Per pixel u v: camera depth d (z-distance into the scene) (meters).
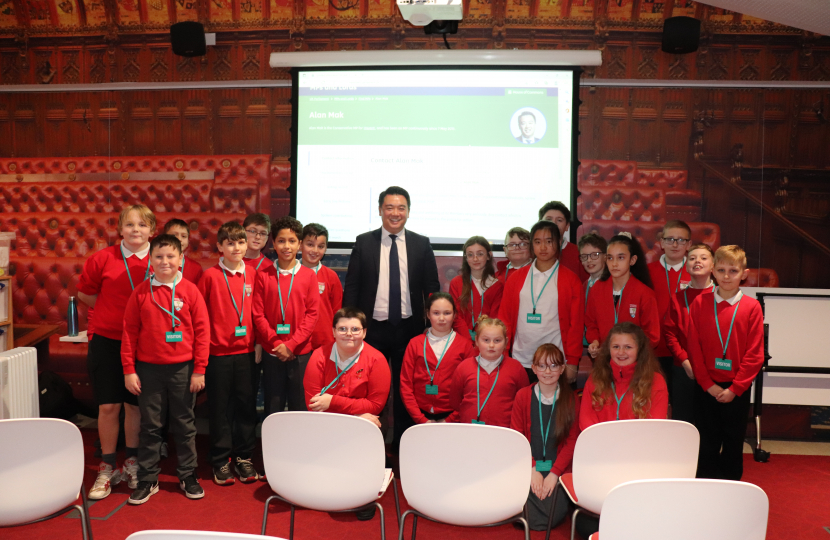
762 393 3.94
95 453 3.54
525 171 4.21
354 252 3.37
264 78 4.71
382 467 1.91
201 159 4.72
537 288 3.15
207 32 4.70
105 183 4.74
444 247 4.23
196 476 3.23
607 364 2.58
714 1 3.93
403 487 1.91
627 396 2.51
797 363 4.09
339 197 4.29
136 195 4.72
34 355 3.51
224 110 4.71
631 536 1.48
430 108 4.23
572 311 3.08
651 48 4.58
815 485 3.25
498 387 2.77
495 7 4.59
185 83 4.67
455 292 3.49
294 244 3.21
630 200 4.59
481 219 4.24
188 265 3.40
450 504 1.86
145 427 2.90
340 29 4.65
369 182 4.27
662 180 4.59
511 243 3.34
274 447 1.94
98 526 2.64
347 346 2.66
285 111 4.68
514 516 1.93
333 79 4.27
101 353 3.01
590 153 4.62
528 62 4.15
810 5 3.60
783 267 4.52
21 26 4.76
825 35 4.45
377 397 2.75
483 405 2.77
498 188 4.22
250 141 4.71
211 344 3.12
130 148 4.76
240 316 3.15
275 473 1.96
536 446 2.63
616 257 3.04
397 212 3.30
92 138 4.77
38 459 1.84
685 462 1.96
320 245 3.45
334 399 2.66
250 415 3.23
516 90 4.20
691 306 3.02
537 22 4.60
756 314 2.86
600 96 4.60
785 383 4.15
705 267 3.14
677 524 1.47
